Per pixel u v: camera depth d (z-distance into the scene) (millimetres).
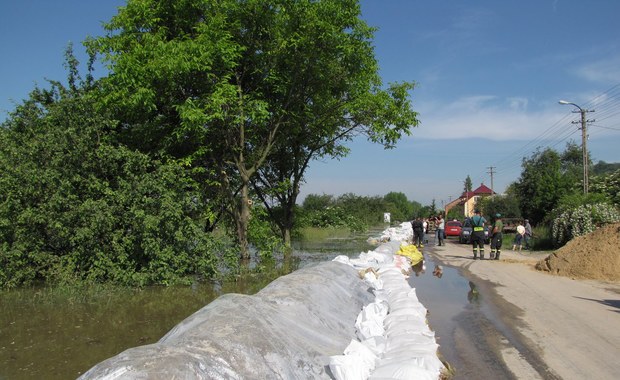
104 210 10102
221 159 14406
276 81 15281
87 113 11016
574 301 9234
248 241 15930
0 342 6328
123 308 8344
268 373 3527
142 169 11102
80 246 10109
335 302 6316
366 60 16953
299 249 21469
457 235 34062
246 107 13320
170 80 12023
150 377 2809
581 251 13148
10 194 9773
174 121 13336
